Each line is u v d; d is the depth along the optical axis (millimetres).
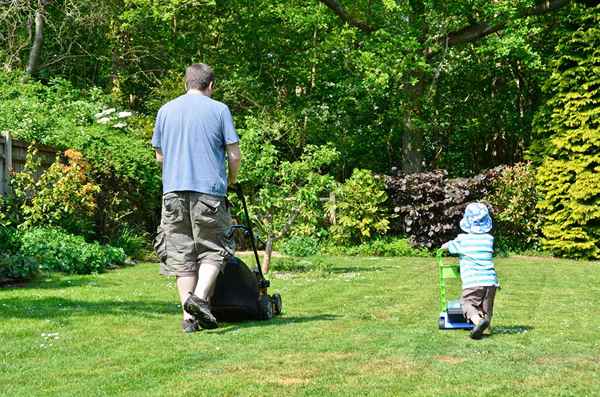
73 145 24766
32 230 21016
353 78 36188
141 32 38969
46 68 39156
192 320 10055
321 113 36438
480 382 7105
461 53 37094
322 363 7906
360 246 29484
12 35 35562
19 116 25422
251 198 20031
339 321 11094
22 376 7363
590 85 28109
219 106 10289
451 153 41375
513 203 29641
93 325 10469
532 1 30281
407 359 8164
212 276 10016
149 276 18672
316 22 35188
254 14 37781
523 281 18359
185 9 37000
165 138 10242
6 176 21938
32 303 12891
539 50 37344
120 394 6629
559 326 10883
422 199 29531
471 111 39938
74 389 6824
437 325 10875
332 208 30156
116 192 25641
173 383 7000
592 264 24844
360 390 6750
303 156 19984
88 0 36938
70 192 22266
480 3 31781
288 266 21547
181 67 36875
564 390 6793
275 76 39438
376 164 40844
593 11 28391
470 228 10320
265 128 20422
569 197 28438
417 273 20391
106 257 20844
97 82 41594
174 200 10008
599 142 27766
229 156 10320
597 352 8695
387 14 32406
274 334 9750
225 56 38531
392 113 35500
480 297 10039
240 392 6672
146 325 10484
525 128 39156
